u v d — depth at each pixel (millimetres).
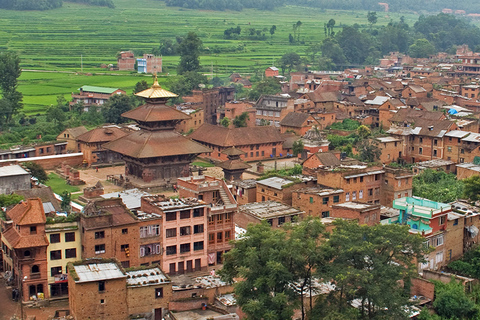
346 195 176250
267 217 157750
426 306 135500
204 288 126938
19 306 131125
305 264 120812
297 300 118875
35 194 169000
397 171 182625
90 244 134875
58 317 121625
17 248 130375
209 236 151625
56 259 135375
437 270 154000
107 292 117188
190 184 160625
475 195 183750
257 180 193000
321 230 125312
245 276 119000
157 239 143625
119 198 146500
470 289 142875
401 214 157250
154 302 120688
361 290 119000
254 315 114812
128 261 140250
